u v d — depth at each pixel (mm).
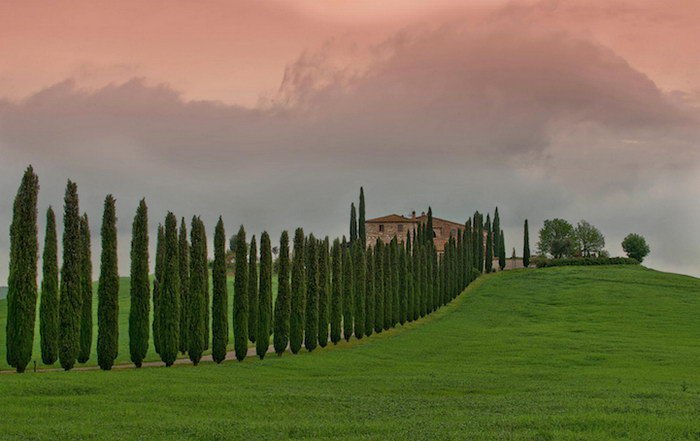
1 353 72812
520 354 73375
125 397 40625
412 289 113688
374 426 34500
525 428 34281
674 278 161000
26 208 54938
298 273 76188
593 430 33750
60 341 56594
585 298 135500
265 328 71688
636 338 89438
